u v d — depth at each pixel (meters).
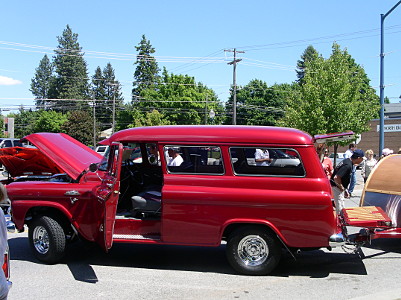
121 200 6.81
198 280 5.54
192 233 5.65
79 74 90.00
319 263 6.40
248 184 5.52
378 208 6.99
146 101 59.84
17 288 5.20
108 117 92.94
